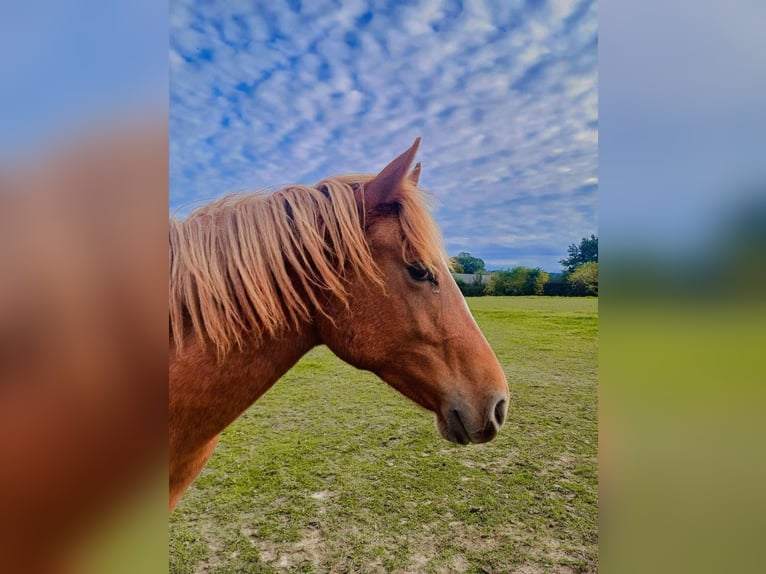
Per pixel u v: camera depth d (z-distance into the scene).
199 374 0.86
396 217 0.99
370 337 0.98
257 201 0.93
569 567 1.44
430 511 1.61
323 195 0.96
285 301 0.91
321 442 1.85
